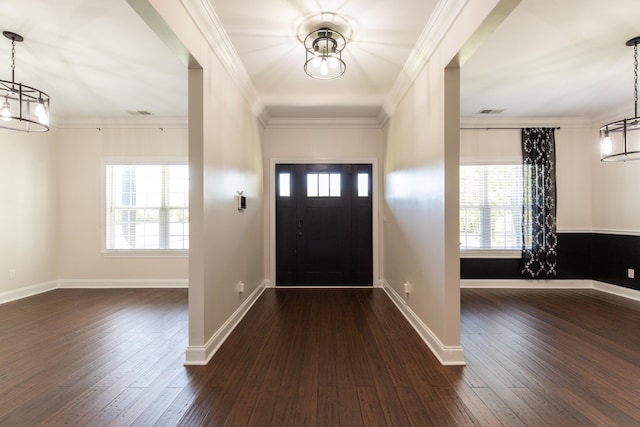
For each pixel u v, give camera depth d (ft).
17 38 8.98
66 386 7.00
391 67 10.98
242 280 12.00
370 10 7.87
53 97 13.64
